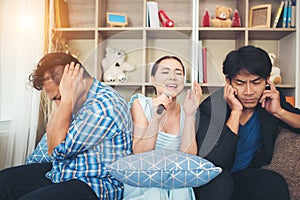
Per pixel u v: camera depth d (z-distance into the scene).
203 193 1.22
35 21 2.19
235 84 1.72
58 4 2.76
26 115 2.06
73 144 1.14
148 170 1.08
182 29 2.72
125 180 1.10
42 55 2.28
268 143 1.65
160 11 2.83
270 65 1.73
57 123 1.24
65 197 1.07
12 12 2.12
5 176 1.37
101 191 1.17
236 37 2.97
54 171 1.32
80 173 1.20
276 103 1.71
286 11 2.68
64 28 2.74
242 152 1.71
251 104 1.71
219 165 1.49
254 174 1.48
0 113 2.17
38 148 1.80
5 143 2.06
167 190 1.16
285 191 1.37
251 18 2.78
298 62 2.61
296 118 1.69
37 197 1.04
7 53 2.15
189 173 1.12
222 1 3.03
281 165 1.60
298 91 2.60
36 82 1.41
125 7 3.07
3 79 2.17
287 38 2.81
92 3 3.10
